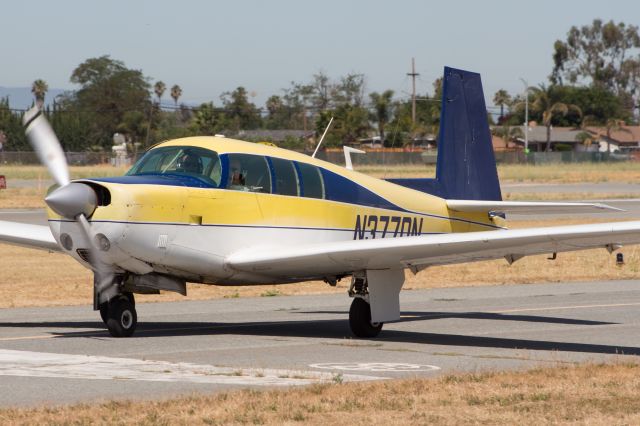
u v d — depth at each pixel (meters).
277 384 23.38
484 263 63.66
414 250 31.44
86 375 24.55
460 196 41.09
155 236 31.23
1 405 20.69
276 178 34.31
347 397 21.19
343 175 36.56
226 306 44.09
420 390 22.09
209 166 33.00
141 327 36.50
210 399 20.84
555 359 28.52
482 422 19.08
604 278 56.66
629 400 21.08
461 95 41.44
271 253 32.69
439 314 41.56
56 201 29.83
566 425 18.84
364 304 34.25
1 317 39.00
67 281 52.66
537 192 139.50
